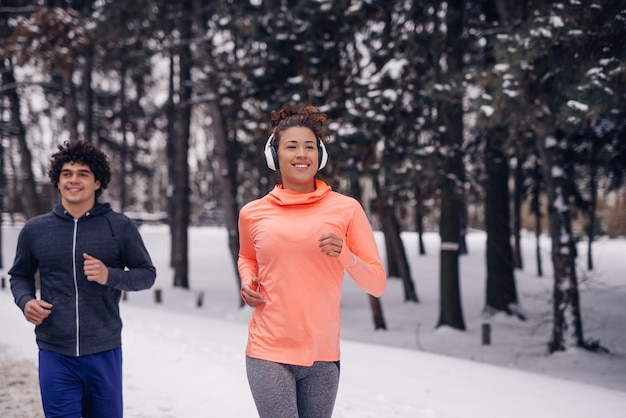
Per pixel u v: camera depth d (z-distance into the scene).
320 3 11.76
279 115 2.77
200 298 16.91
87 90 20.39
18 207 38.09
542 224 41.41
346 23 12.07
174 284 20.56
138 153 29.28
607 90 6.75
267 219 2.63
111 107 25.41
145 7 15.01
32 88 21.77
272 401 2.46
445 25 12.59
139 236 3.13
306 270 2.54
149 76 22.30
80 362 2.95
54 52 15.05
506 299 15.57
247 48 13.02
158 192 55.72
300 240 2.53
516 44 7.69
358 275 2.49
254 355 2.57
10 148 31.03
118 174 32.56
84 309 2.95
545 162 10.38
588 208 16.06
